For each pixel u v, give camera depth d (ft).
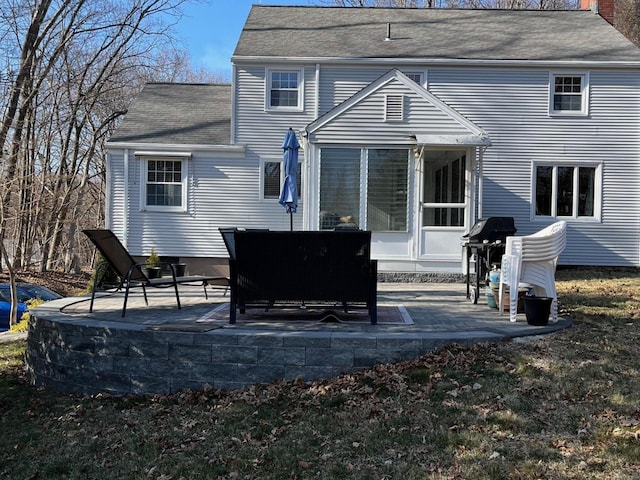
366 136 35.50
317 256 18.07
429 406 13.94
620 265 43.93
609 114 43.80
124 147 44.16
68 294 56.90
